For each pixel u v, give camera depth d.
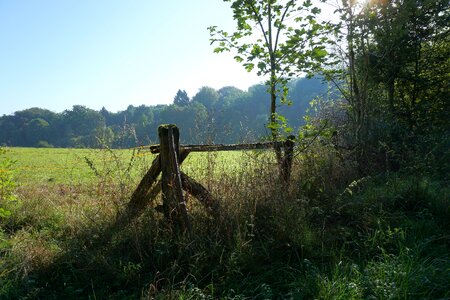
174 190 5.77
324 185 7.37
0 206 7.64
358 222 6.50
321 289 4.59
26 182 11.79
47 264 5.48
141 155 6.96
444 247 5.66
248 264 5.39
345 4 10.36
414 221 6.45
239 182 6.47
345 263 5.31
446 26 11.93
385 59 11.70
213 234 5.83
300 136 7.61
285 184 6.96
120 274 5.26
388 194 7.39
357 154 9.34
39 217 7.46
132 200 6.10
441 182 8.06
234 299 4.64
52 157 25.34
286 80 8.32
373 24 10.56
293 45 7.96
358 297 4.38
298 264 5.48
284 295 4.75
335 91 12.23
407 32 11.43
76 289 5.15
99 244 5.87
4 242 6.30
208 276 5.24
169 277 5.16
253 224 5.77
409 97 12.92
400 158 9.23
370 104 10.94
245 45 8.46
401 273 4.59
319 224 6.50
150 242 5.71
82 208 6.96
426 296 4.40
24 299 4.89
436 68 12.62
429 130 11.17
